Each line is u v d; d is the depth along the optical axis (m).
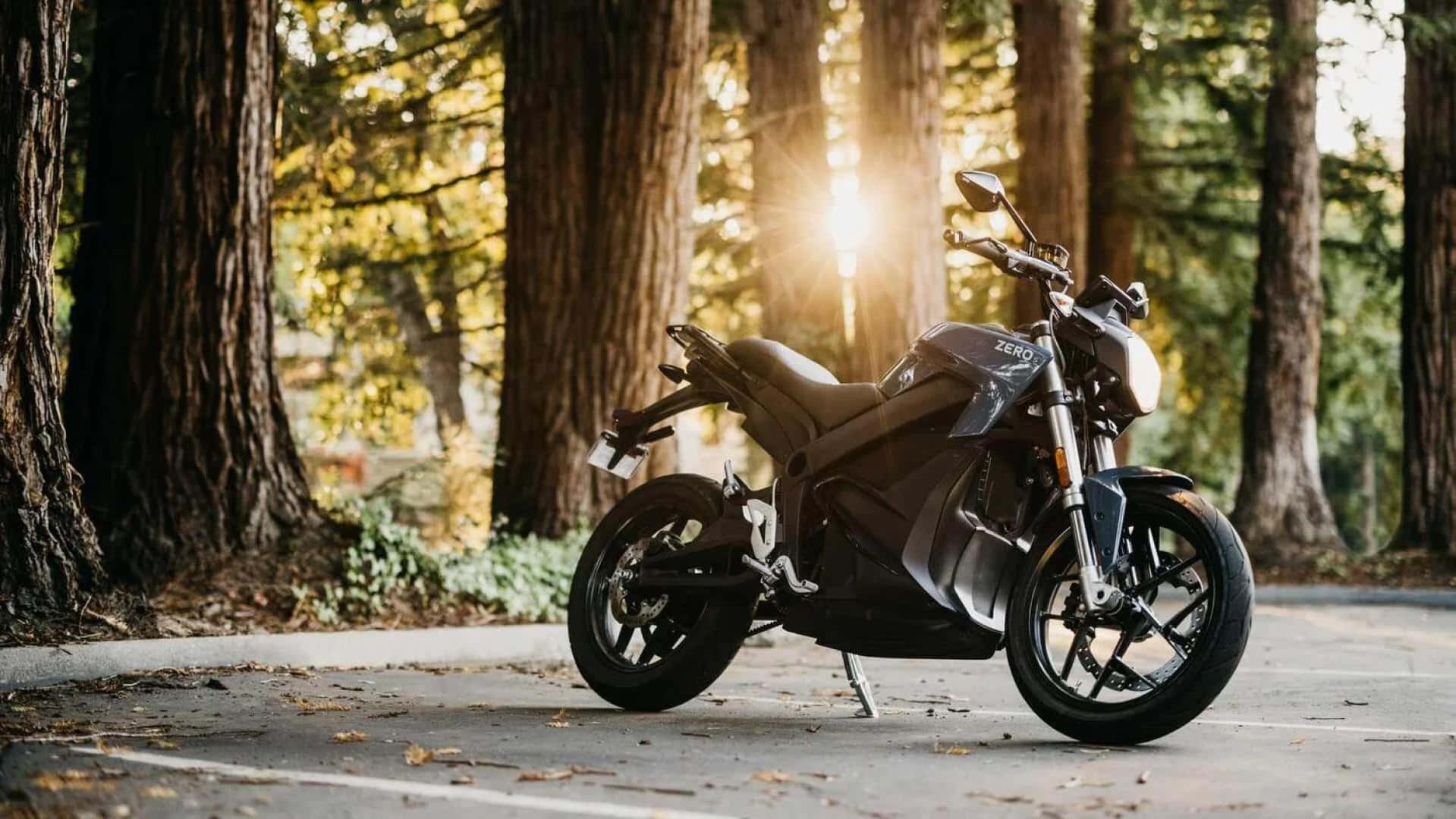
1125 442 20.73
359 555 9.87
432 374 24.09
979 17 17.78
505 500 12.33
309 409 21.53
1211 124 23.14
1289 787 4.62
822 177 18.02
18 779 4.47
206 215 9.66
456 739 5.48
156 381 9.56
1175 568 5.40
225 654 7.95
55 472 8.20
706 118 18.86
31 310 8.03
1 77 7.82
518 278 12.45
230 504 9.65
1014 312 20.08
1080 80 20.06
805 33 18.05
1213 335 23.62
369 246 19.31
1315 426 20.38
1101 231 22.39
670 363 12.49
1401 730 5.99
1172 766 5.00
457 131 18.47
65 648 7.34
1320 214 21.91
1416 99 18.02
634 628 6.73
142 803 4.15
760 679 8.34
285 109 15.82
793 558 6.18
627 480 12.34
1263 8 20.72
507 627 9.43
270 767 4.78
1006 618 5.69
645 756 5.11
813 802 4.34
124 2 9.77
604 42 12.41
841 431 6.08
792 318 17.98
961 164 23.59
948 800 4.39
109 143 9.73
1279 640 11.09
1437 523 17.97
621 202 12.28
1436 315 17.91
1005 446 5.79
